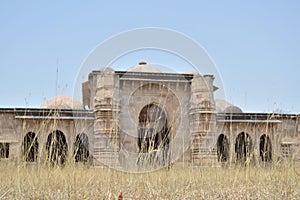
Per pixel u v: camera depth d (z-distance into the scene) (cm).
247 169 959
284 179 913
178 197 790
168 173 899
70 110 2052
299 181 927
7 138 2189
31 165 891
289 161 1010
